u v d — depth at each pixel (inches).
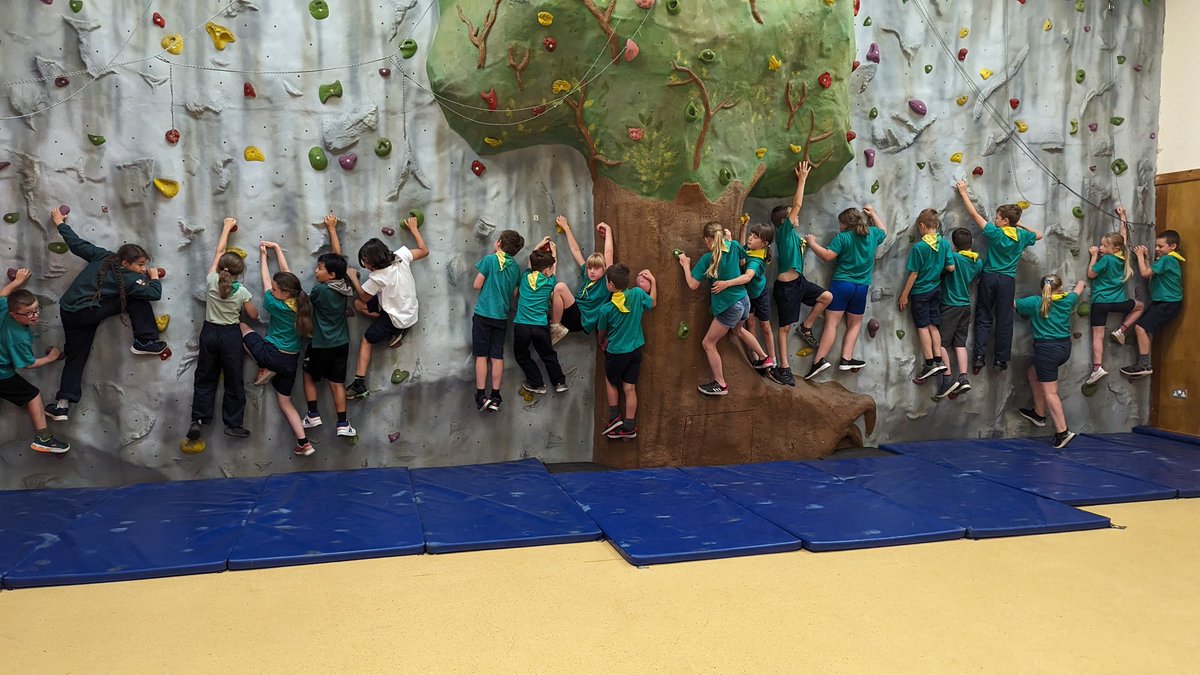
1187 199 249.4
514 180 205.9
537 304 200.4
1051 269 250.7
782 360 223.1
